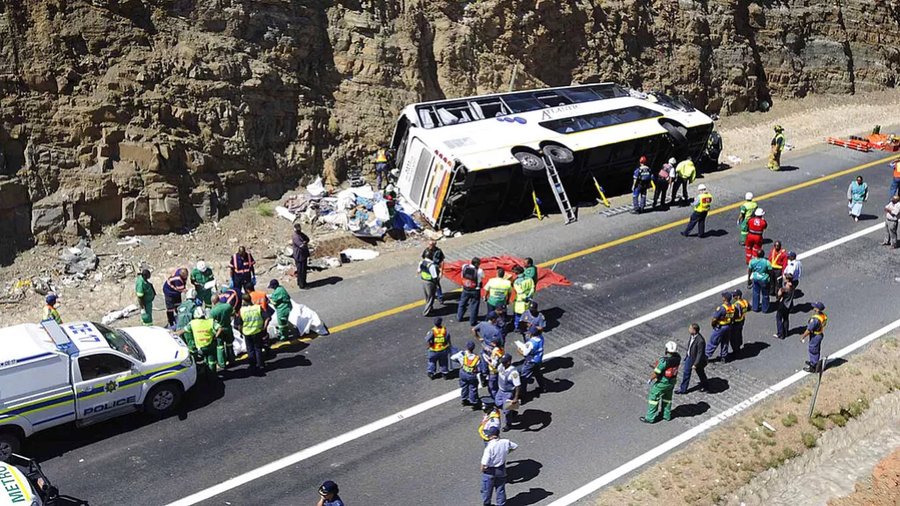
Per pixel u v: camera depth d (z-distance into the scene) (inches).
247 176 1001.5
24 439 586.9
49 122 871.7
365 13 1117.1
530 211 1061.1
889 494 617.3
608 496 576.4
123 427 629.3
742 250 967.6
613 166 1104.8
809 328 725.3
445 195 975.6
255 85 1010.7
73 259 853.2
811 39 1680.6
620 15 1398.9
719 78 1537.9
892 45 1765.5
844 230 1032.8
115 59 920.9
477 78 1219.9
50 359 578.9
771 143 1298.0
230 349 693.9
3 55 852.0
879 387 722.8
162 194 917.2
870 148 1371.8
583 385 704.4
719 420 666.2
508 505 564.4
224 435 623.5
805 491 611.8
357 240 957.8
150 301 748.0
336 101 1097.4
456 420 653.3
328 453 610.5
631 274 898.7
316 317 764.0
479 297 776.3
